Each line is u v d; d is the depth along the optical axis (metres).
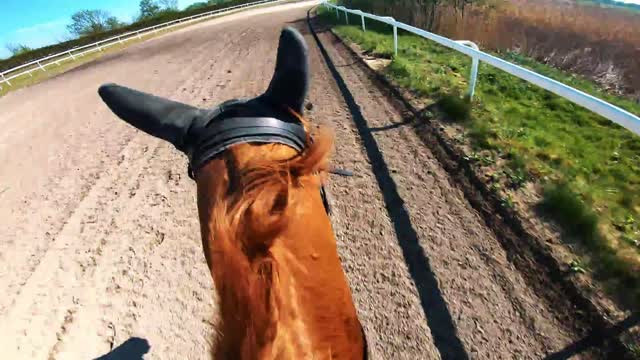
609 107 3.45
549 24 12.34
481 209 3.74
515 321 2.72
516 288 2.94
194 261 3.70
